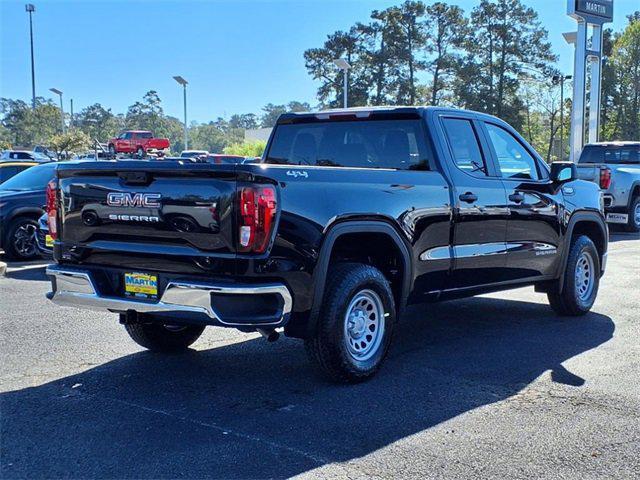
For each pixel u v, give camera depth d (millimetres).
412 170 5984
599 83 22953
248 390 5125
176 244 4688
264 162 7023
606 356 6074
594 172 14977
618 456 3969
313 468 3789
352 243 5465
